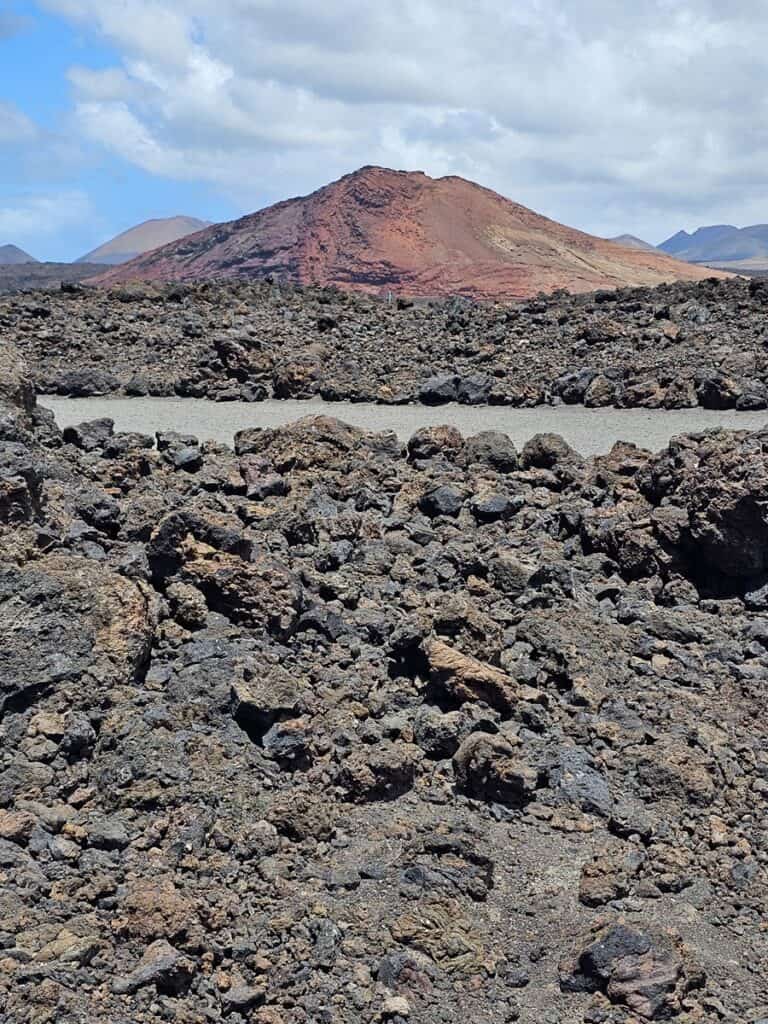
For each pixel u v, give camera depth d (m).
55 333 27.83
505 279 101.44
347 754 9.19
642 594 12.98
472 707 9.89
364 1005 6.79
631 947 7.09
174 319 30.11
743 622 12.38
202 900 7.26
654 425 20.81
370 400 24.08
